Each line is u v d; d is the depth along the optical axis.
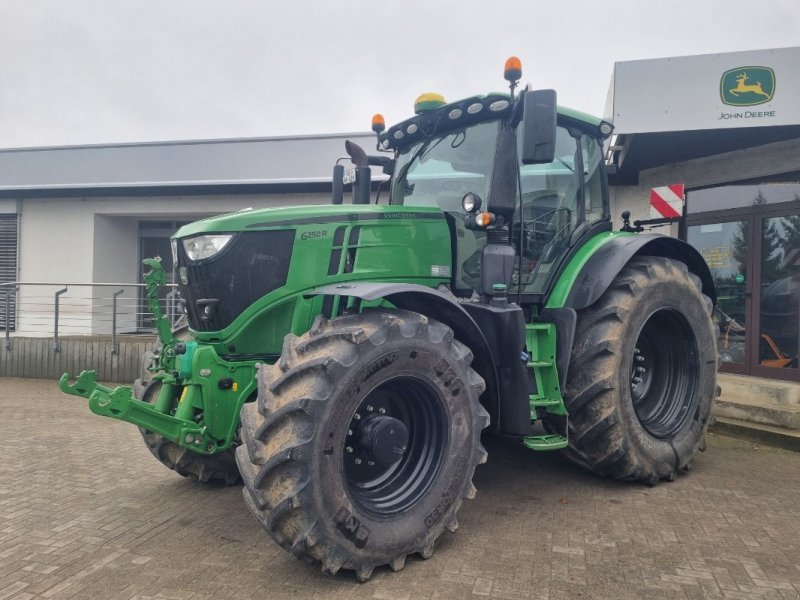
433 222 4.00
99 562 2.97
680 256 4.90
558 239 4.34
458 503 3.13
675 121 6.10
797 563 2.96
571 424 4.00
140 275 11.41
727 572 2.87
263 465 2.65
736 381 6.20
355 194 4.81
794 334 6.60
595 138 4.74
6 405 7.00
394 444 2.97
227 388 3.50
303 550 2.66
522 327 3.51
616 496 3.95
